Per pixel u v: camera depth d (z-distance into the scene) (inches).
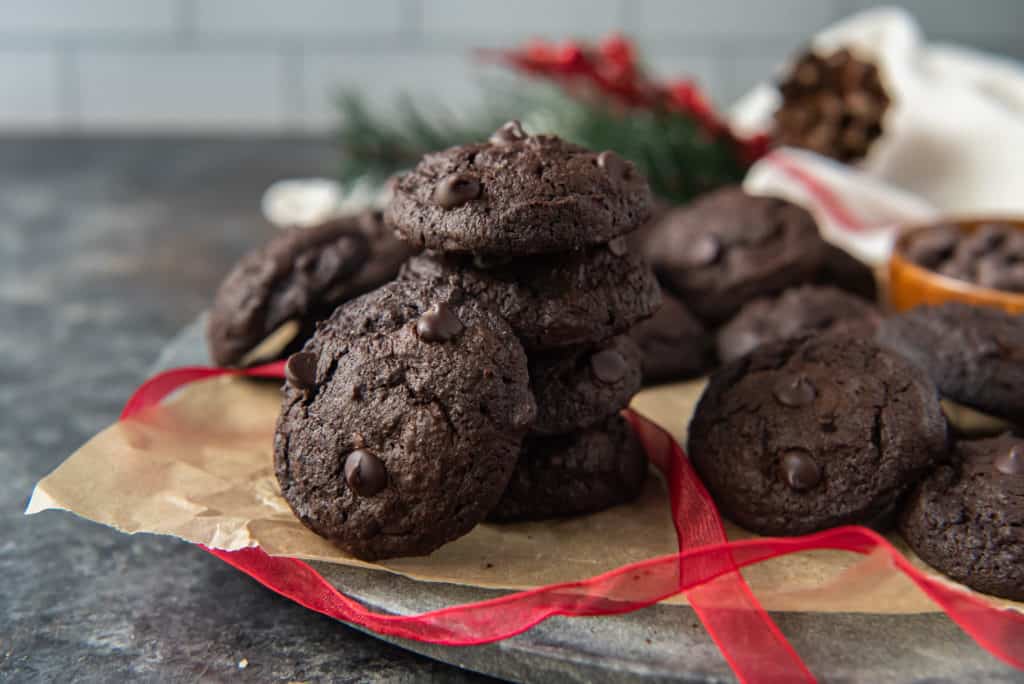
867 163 24.8
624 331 14.2
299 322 16.6
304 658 12.8
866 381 14.4
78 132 37.2
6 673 12.4
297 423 13.4
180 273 23.8
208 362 17.9
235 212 28.5
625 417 15.7
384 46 37.3
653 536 14.0
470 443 12.8
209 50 37.2
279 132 37.9
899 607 12.6
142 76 37.4
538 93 25.0
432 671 12.7
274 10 36.8
